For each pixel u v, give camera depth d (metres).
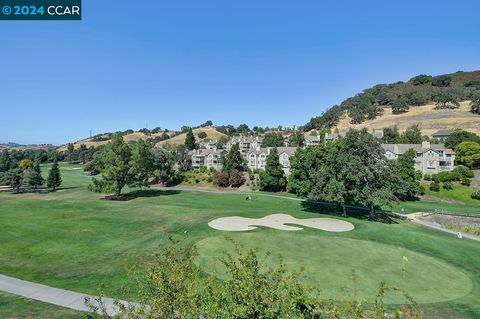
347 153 54.34
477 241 41.38
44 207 59.16
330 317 11.16
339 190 51.44
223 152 131.00
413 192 72.38
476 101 151.00
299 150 68.69
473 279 27.58
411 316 11.66
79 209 57.34
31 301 21.61
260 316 10.62
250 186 92.56
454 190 75.12
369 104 194.62
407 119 160.50
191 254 15.53
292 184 68.94
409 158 75.19
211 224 43.88
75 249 33.81
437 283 26.27
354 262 30.25
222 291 11.23
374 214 57.09
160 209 56.91
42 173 135.38
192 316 10.45
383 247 35.19
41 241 36.47
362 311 11.45
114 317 11.76
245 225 44.03
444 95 167.12
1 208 57.62
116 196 75.94
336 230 42.59
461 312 21.06
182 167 120.25
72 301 21.61
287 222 46.97
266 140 159.62
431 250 35.16
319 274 27.00
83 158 191.88
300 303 11.28
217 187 94.81
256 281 11.69
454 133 109.44
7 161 140.38
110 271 27.22
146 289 12.95
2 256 31.31
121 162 71.94
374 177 52.44
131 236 39.31
